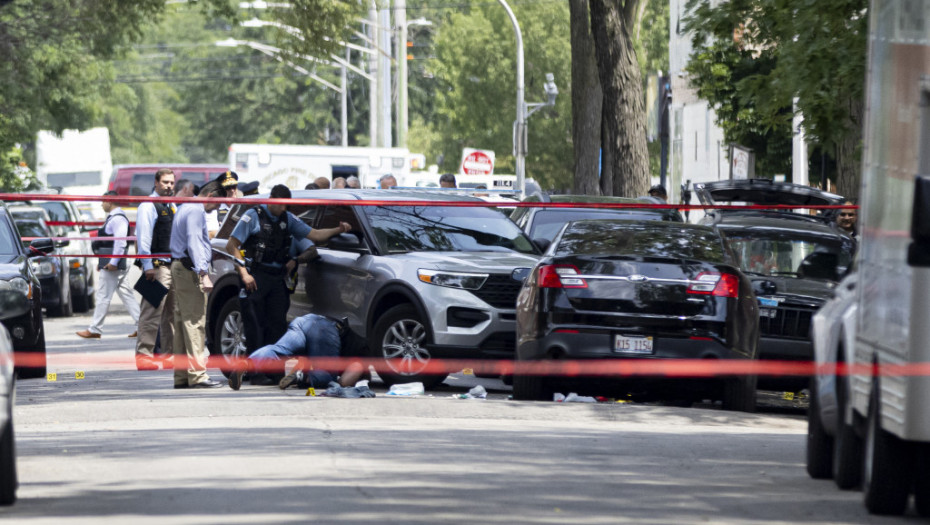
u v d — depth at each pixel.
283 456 35.66
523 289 50.44
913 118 26.97
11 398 28.83
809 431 34.84
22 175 160.88
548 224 63.97
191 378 55.16
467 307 53.41
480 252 57.00
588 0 98.00
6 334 30.44
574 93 98.31
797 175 94.81
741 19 56.06
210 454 36.06
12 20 134.00
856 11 52.41
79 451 37.25
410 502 28.69
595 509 28.52
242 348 60.25
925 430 26.28
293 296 59.12
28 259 62.62
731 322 47.94
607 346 47.81
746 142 120.56
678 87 176.50
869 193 30.44
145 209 62.81
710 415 47.69
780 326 53.56
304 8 120.94
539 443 39.66
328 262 57.34
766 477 34.28
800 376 55.44
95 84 191.25
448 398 49.28
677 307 47.78
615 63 91.19
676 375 47.94
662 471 34.69
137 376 60.81
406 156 133.75
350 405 47.91
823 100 54.12
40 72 152.50
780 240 57.78
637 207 62.06
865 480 29.55
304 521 26.34
